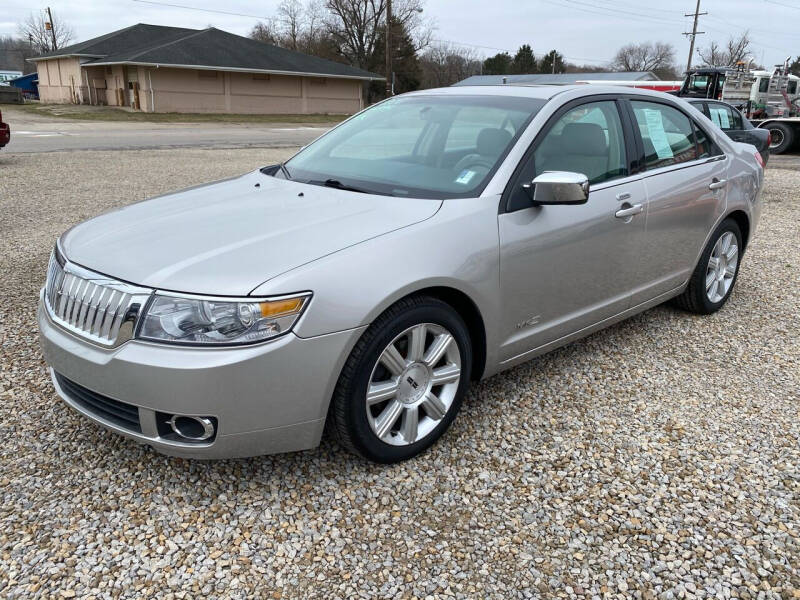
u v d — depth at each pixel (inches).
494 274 117.3
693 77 888.3
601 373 151.3
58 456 113.9
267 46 1636.3
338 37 2383.1
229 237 105.6
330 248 101.5
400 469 112.9
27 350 155.3
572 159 135.4
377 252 102.4
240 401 93.0
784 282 227.1
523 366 154.3
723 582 89.3
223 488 106.3
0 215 312.2
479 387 143.3
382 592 86.7
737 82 856.9
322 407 99.6
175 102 1408.7
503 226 119.0
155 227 112.8
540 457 117.3
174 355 91.7
